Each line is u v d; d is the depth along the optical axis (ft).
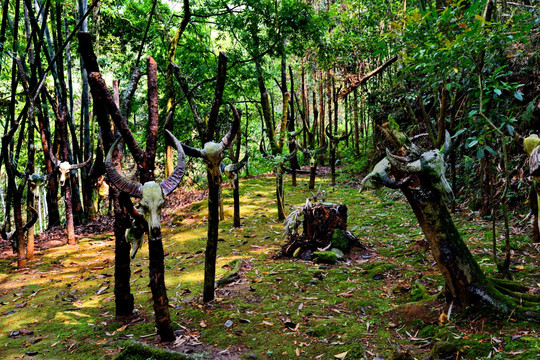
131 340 10.47
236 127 11.69
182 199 32.65
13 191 19.74
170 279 16.02
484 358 8.38
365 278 14.40
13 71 20.62
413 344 9.66
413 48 11.90
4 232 20.58
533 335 8.80
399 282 13.64
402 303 12.10
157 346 10.50
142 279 16.47
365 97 37.19
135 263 18.81
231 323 11.43
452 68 11.73
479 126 13.98
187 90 13.03
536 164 7.27
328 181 35.47
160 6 32.91
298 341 10.32
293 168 33.83
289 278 14.56
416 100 27.48
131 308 13.03
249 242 20.26
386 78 33.35
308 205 17.93
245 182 36.68
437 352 8.83
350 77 30.81
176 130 34.50
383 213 23.57
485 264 13.80
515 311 9.62
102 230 27.61
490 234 16.94
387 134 10.52
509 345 8.57
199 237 22.24
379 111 32.53
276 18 25.57
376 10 30.58
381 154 32.68
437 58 11.49
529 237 15.97
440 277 13.42
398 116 29.68
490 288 10.14
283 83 35.01
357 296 12.85
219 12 29.09
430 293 12.23
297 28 27.66
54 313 13.83
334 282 14.16
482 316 9.80
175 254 19.86
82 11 28.25
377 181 10.34
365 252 17.31
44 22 22.63
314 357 9.56
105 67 34.71
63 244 24.17
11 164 19.75
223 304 12.78
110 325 12.30
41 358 10.66
